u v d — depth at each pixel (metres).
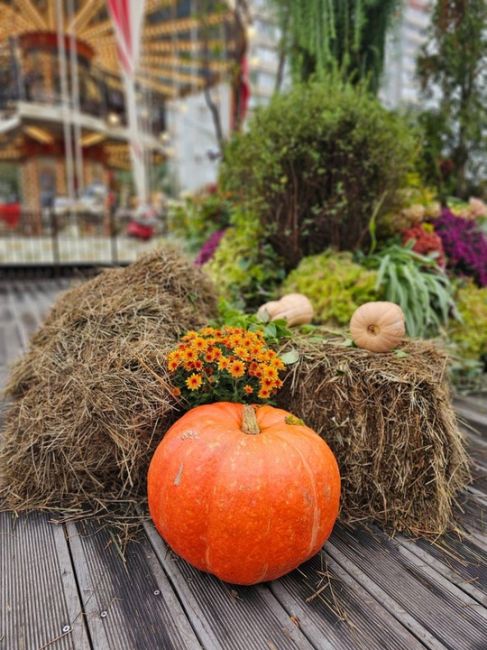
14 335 3.46
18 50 13.62
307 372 1.46
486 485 1.57
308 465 1.09
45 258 7.55
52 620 1.01
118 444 1.34
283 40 3.68
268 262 2.74
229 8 5.24
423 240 2.72
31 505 1.41
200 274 1.99
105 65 16.86
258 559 1.03
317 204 2.54
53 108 12.96
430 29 3.72
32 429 1.46
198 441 1.12
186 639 0.97
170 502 1.08
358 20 2.99
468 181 4.09
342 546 1.27
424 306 2.30
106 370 1.41
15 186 24.86
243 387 1.37
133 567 1.17
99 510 1.41
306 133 2.35
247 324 1.69
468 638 0.98
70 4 12.20
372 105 2.41
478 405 2.28
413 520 1.36
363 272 2.30
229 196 3.55
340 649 0.94
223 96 7.69
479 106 3.71
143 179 12.86
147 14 13.31
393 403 1.34
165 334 1.58
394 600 1.08
